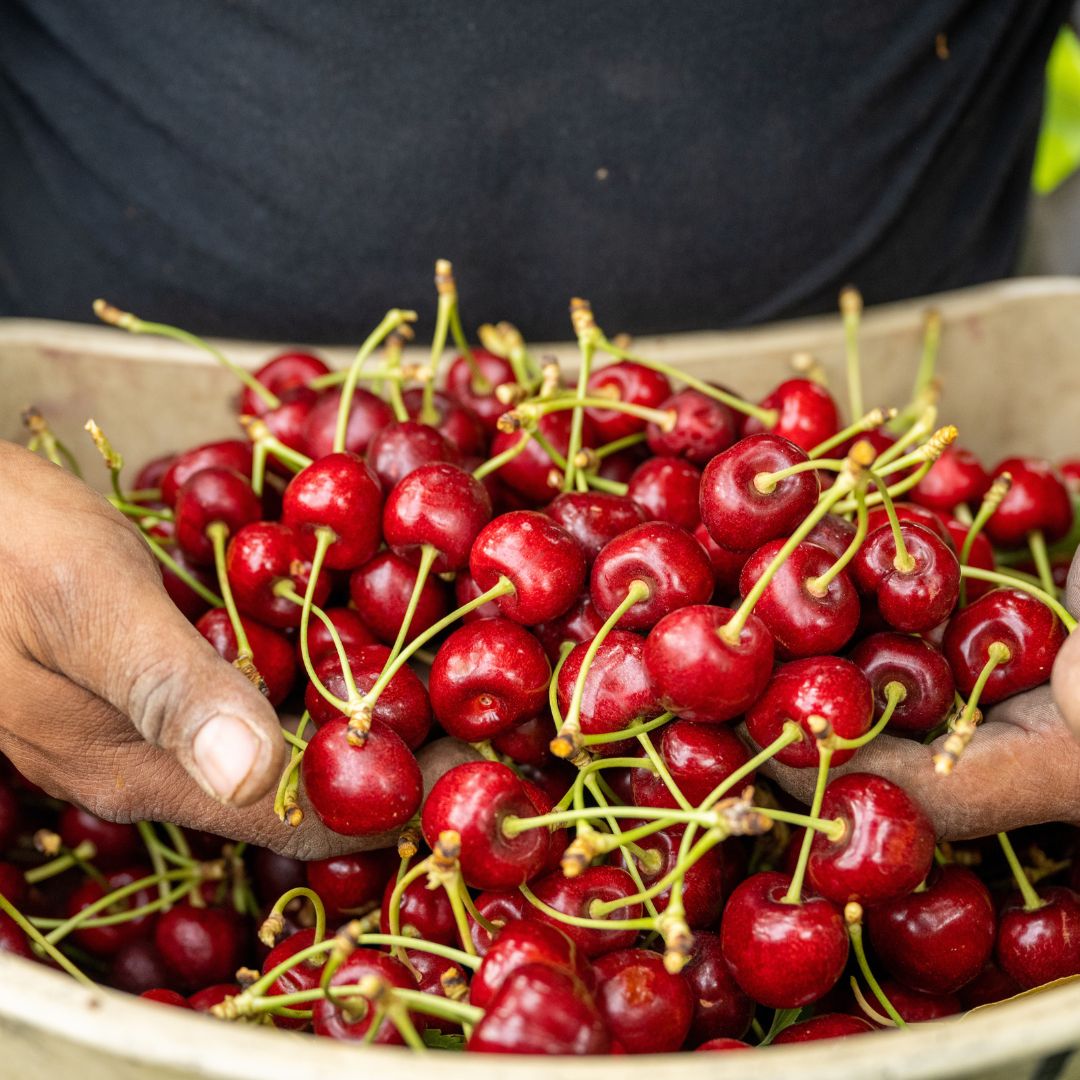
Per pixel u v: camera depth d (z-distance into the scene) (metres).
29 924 0.47
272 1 0.60
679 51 0.60
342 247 0.63
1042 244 0.73
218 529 0.49
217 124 0.61
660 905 0.45
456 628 0.50
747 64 0.61
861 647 0.46
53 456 0.54
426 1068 0.37
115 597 0.43
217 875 0.50
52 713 0.44
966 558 0.50
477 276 0.63
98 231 0.64
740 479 0.45
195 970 0.49
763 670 0.43
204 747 0.41
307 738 0.47
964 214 0.66
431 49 0.60
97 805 0.46
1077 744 0.44
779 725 0.44
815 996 0.42
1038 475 0.54
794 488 0.45
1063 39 0.85
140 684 0.42
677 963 0.40
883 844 0.42
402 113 0.61
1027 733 0.44
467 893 0.43
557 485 0.51
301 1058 0.37
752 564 0.45
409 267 0.63
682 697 0.43
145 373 0.60
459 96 0.60
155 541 0.51
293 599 0.48
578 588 0.46
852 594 0.44
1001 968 0.46
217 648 0.48
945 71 0.62
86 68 0.62
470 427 0.54
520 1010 0.39
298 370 0.57
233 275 0.63
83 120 0.62
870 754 0.44
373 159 0.61
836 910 0.43
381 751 0.44
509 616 0.46
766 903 0.43
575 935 0.43
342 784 0.43
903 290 0.66
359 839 0.46
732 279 0.64
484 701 0.45
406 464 0.49
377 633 0.49
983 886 0.45
